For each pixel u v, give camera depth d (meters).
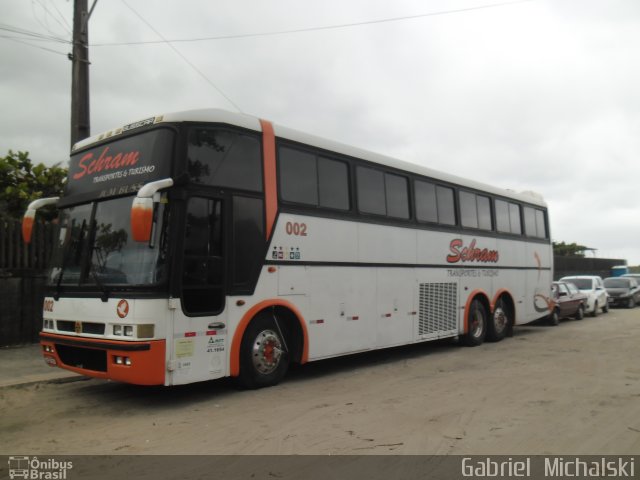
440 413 6.61
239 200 7.57
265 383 8.07
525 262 15.16
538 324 18.88
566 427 6.00
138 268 6.66
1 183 13.64
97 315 6.83
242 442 5.51
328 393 7.76
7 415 6.67
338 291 9.05
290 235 8.25
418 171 11.20
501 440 5.55
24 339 11.14
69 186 8.06
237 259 7.47
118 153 7.45
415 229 10.92
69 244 7.64
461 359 11.01
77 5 10.82
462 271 12.38
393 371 9.64
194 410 6.83
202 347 6.97
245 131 7.77
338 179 9.27
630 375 9.08
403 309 10.49
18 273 11.07
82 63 10.82
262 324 7.98
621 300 28.52
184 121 7.04
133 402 7.27
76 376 8.62
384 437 5.64
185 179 6.76
